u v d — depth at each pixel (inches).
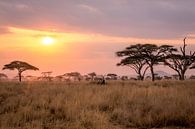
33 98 574.2
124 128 407.2
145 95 629.0
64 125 396.8
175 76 3127.5
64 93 652.7
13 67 2834.6
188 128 406.0
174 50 2171.5
